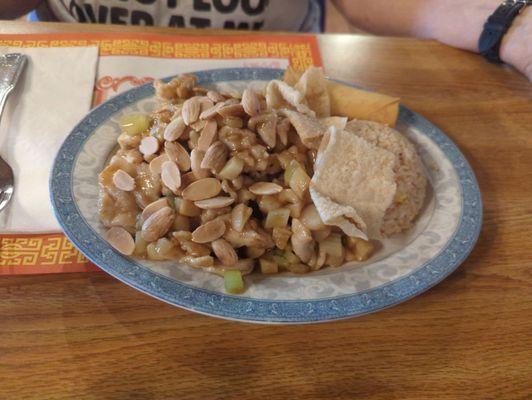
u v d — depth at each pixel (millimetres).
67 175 350
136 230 336
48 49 492
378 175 359
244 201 342
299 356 295
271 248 340
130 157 354
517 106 511
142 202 342
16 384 267
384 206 357
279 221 339
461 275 350
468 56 573
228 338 301
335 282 316
